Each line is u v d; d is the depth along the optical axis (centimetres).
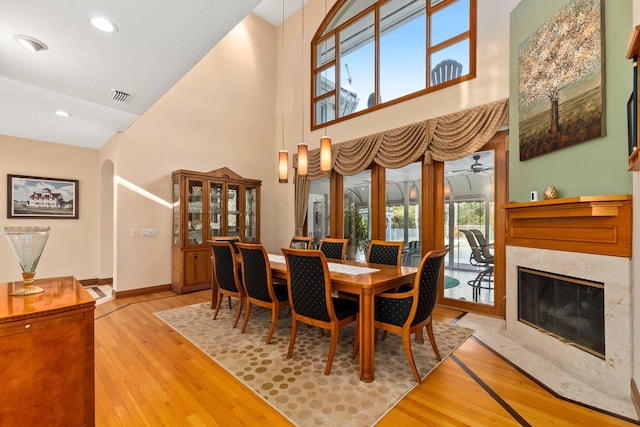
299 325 325
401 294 216
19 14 192
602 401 187
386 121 453
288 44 627
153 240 466
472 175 376
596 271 214
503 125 341
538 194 284
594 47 229
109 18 198
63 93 306
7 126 403
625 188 210
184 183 460
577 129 242
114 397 191
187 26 209
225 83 562
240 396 192
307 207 577
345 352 258
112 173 527
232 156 566
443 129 382
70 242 492
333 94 541
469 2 372
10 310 126
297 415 173
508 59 338
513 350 261
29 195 455
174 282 476
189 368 228
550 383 208
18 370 123
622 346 199
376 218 473
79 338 138
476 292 374
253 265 283
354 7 520
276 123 646
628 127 194
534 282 276
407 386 204
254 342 278
